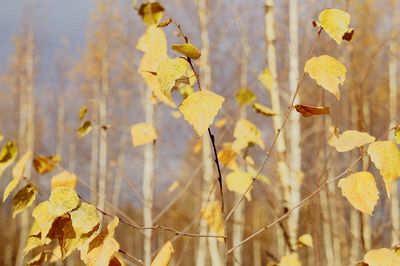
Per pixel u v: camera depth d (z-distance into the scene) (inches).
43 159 67.0
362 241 71.5
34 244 49.3
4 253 504.1
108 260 42.4
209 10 227.5
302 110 45.5
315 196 80.7
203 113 39.6
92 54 423.5
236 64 231.0
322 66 42.7
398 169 41.6
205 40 196.2
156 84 52.3
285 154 87.4
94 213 44.3
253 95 70.1
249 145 70.4
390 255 43.7
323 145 92.0
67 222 46.3
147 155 145.1
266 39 90.4
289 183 85.4
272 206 86.1
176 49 41.1
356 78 97.0
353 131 47.9
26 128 499.2
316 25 44.1
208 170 125.0
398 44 214.7
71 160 493.4
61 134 513.0
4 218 506.3
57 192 43.6
